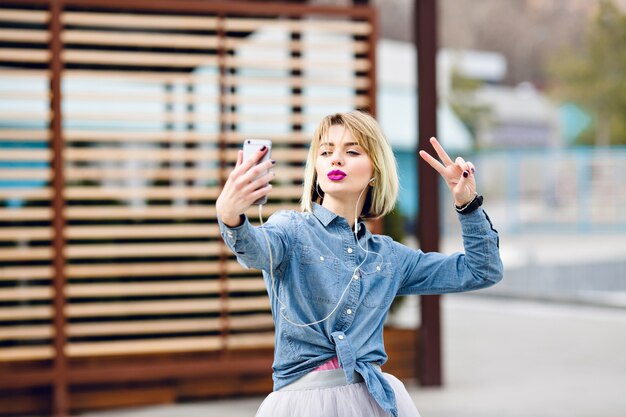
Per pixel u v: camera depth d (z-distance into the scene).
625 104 37.88
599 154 26.64
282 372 3.16
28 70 6.95
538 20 51.62
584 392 7.85
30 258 6.95
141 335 7.36
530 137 42.78
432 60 7.69
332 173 3.18
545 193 27.41
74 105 10.45
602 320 12.96
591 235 26.44
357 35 7.57
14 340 7.28
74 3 6.95
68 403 6.98
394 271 3.24
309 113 8.96
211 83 7.27
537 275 17.88
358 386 3.14
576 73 38.47
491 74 42.19
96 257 7.12
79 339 7.23
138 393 7.17
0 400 6.91
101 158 7.09
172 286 7.21
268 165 2.83
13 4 6.86
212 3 7.25
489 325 12.55
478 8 51.16
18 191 6.94
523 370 8.94
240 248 2.91
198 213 7.25
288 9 7.37
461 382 8.25
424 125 7.69
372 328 3.18
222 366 7.17
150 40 7.17
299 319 3.10
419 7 7.68
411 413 3.29
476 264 3.24
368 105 7.53
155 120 7.18
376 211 3.32
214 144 7.47
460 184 3.16
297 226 3.14
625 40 37.56
